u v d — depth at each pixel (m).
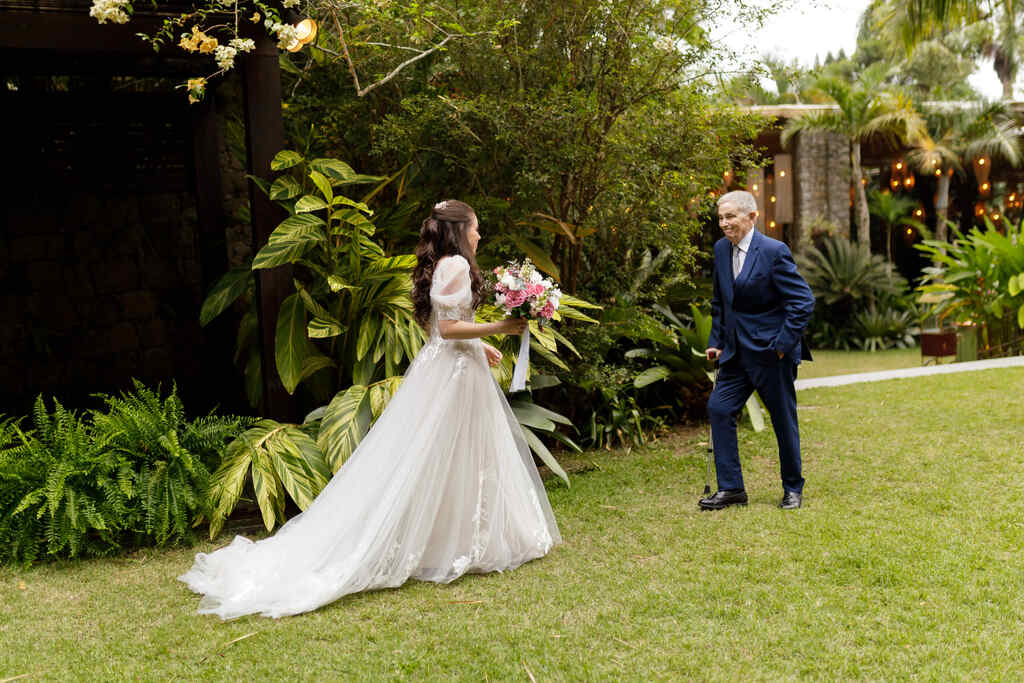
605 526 3.81
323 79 5.69
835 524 3.62
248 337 5.57
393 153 5.52
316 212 4.58
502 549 3.26
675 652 2.51
